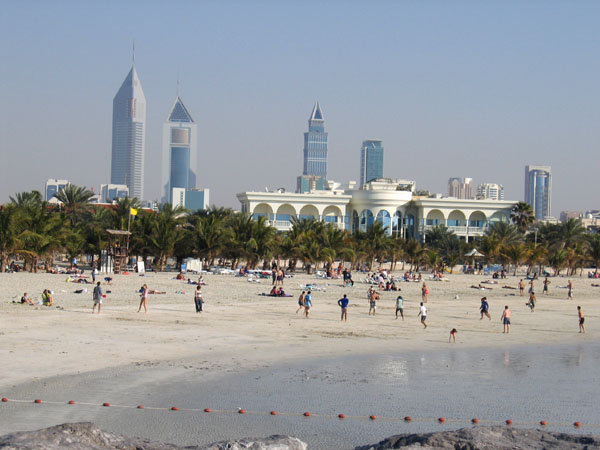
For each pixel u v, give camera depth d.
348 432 19.56
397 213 142.38
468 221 140.75
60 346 29.48
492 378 26.94
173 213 89.69
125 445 14.99
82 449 14.12
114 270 77.31
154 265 86.88
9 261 87.06
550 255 110.81
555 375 27.81
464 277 96.62
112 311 41.59
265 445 14.94
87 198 106.50
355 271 100.44
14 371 24.75
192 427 19.55
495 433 15.88
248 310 45.56
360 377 26.50
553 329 42.22
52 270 76.19
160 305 46.09
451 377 26.92
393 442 15.62
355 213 142.38
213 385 24.36
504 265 108.00
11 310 39.41
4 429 18.42
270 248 89.56
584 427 20.48
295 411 21.47
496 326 42.81
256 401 22.45
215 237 86.94
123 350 29.45
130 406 21.31
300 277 82.06
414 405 22.50
